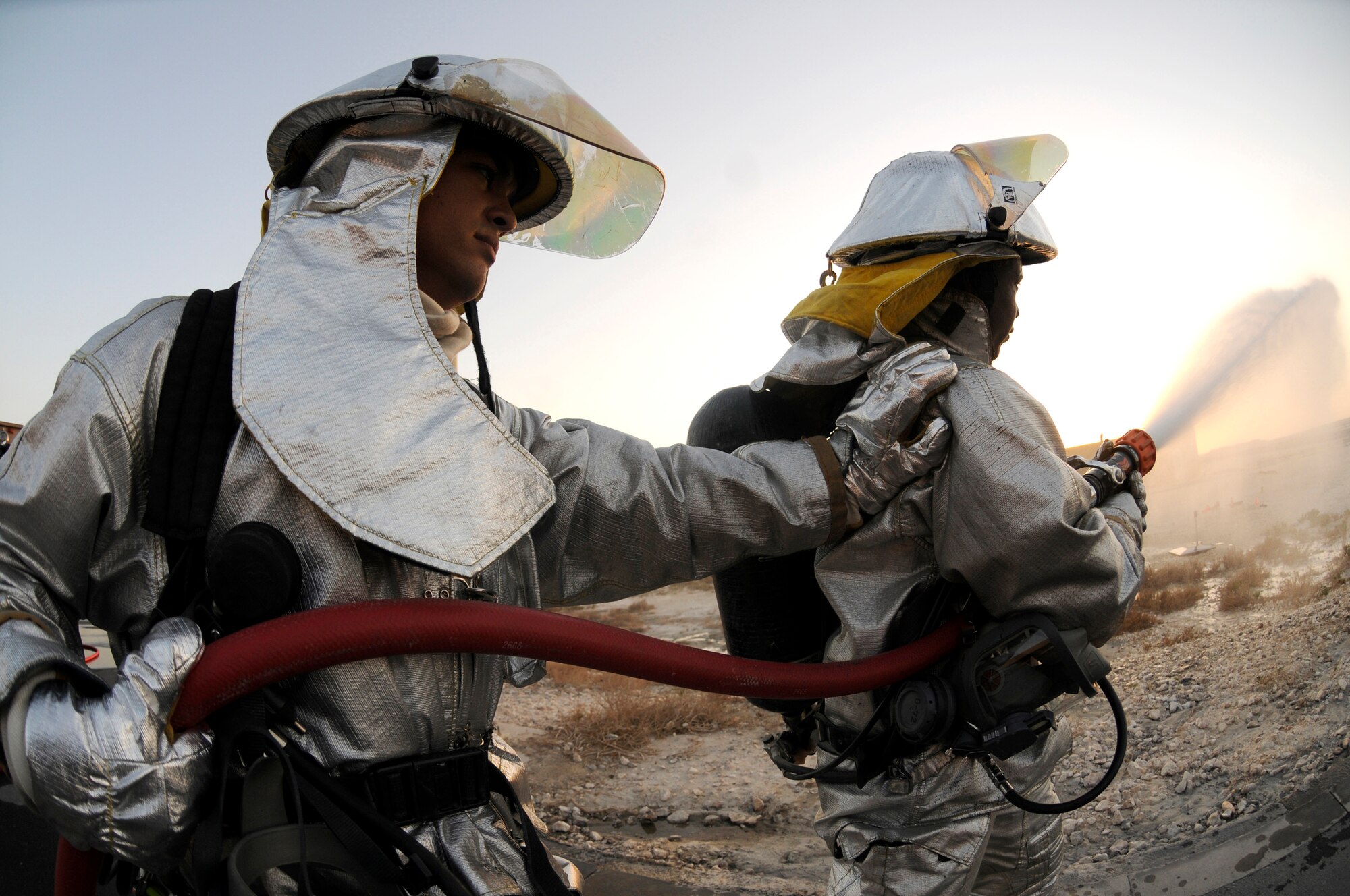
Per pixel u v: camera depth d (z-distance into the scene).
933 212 1.98
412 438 1.29
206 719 1.19
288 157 1.58
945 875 1.93
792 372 1.98
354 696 1.29
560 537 1.70
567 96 1.56
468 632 1.31
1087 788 3.76
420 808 1.31
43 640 1.10
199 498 1.23
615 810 4.54
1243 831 3.04
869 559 1.96
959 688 1.85
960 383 1.84
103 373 1.23
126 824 1.06
